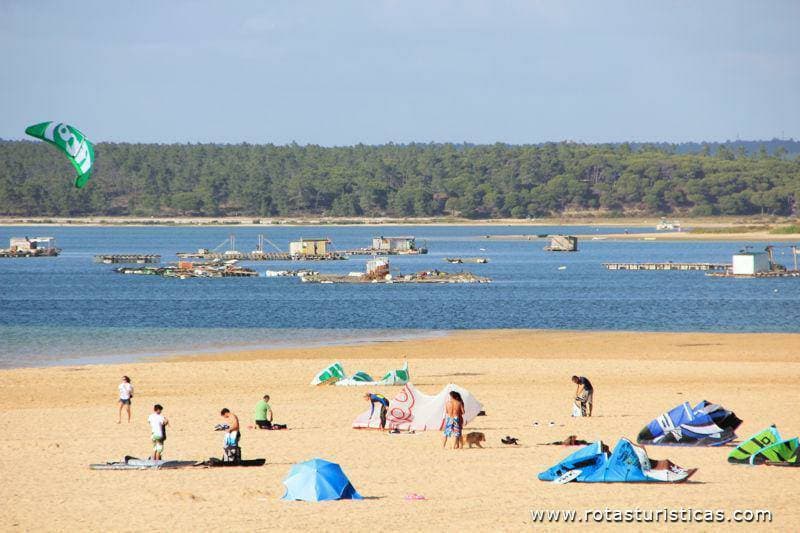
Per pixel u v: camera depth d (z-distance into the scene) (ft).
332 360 625.82
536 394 488.44
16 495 290.56
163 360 640.58
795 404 450.71
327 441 373.20
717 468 320.09
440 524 257.14
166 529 253.85
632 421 411.13
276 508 273.75
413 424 395.96
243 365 597.52
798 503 276.00
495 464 329.93
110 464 329.72
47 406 460.96
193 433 391.24
